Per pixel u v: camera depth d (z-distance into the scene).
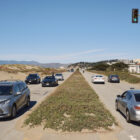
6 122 8.54
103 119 8.47
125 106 8.91
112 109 11.34
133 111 7.86
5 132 7.13
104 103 13.20
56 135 6.72
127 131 7.23
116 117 9.38
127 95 9.28
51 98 14.38
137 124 8.20
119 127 7.66
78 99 13.84
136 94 8.62
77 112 9.68
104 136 6.65
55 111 9.88
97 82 35.12
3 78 38.25
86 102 12.63
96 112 9.75
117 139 6.40
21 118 9.19
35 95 17.28
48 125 7.60
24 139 6.43
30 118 8.68
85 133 6.90
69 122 7.88
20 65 143.62
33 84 30.31
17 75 47.84
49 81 25.59
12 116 9.12
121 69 118.75
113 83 33.50
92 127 7.40
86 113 9.70
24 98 11.28
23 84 12.01
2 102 8.78
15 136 6.71
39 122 8.06
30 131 7.15
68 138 6.45
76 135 6.71
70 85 25.12
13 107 9.32
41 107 11.00
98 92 19.66
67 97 14.72
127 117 8.51
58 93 17.12
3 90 9.85
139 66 110.81
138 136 6.70
